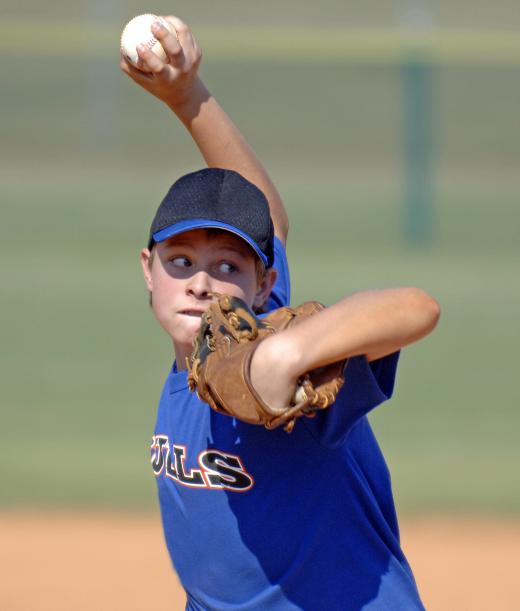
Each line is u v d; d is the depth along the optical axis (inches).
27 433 1301.7
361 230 2667.3
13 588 877.8
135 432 1311.5
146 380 1537.9
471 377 1563.7
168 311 333.7
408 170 2827.3
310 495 322.7
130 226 2603.3
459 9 4426.7
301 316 284.4
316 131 3565.5
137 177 3166.8
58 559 951.6
